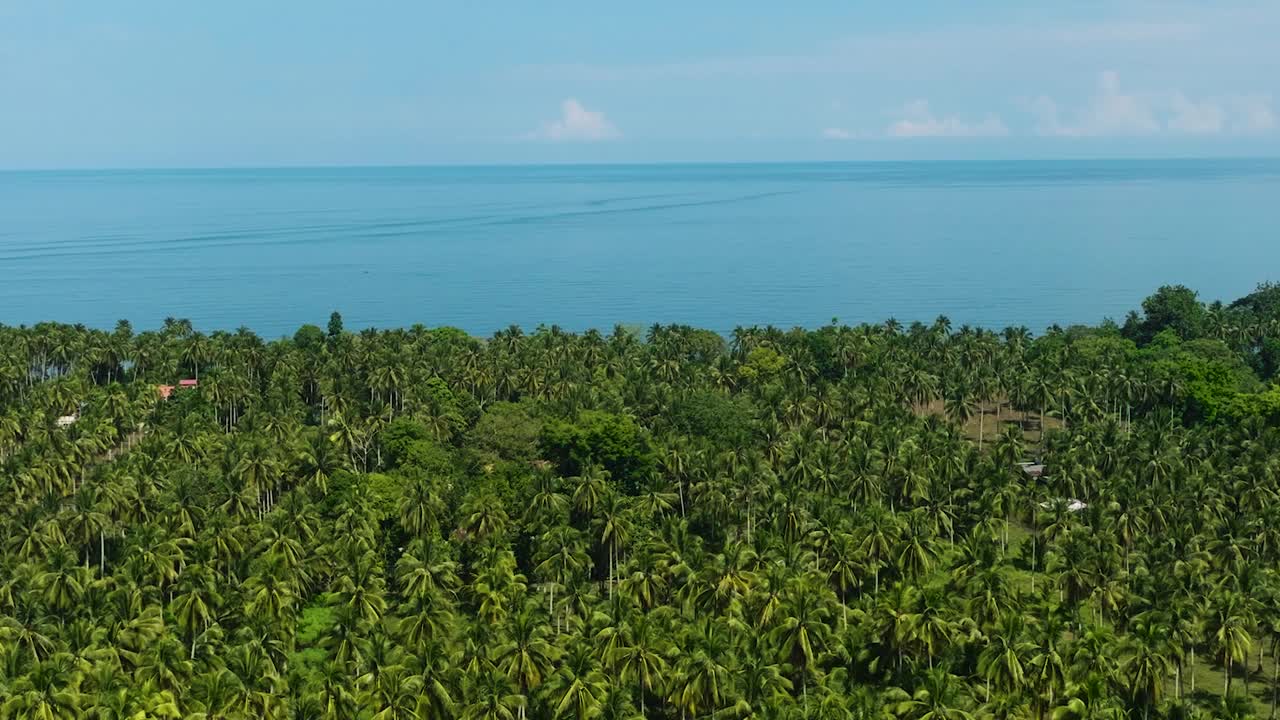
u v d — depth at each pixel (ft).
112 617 372.17
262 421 613.11
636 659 355.15
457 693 334.24
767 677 342.23
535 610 392.68
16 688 316.60
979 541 449.06
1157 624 362.94
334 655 376.48
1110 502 490.08
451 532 498.69
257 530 468.34
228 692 326.65
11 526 454.40
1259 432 615.98
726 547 424.05
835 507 481.87
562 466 569.64
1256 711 386.32
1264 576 411.95
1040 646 346.13
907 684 363.76
